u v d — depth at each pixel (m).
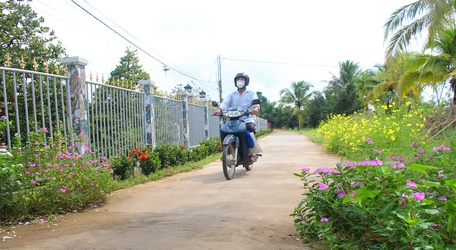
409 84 14.72
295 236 3.06
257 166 8.02
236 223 3.46
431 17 10.76
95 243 3.02
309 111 47.09
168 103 9.83
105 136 6.50
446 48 14.14
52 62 8.20
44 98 5.70
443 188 2.41
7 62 4.47
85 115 5.87
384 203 2.20
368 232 2.43
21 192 3.93
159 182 6.36
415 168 2.17
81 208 4.44
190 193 5.17
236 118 6.72
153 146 8.34
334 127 13.02
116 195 5.25
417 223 1.93
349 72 38.31
